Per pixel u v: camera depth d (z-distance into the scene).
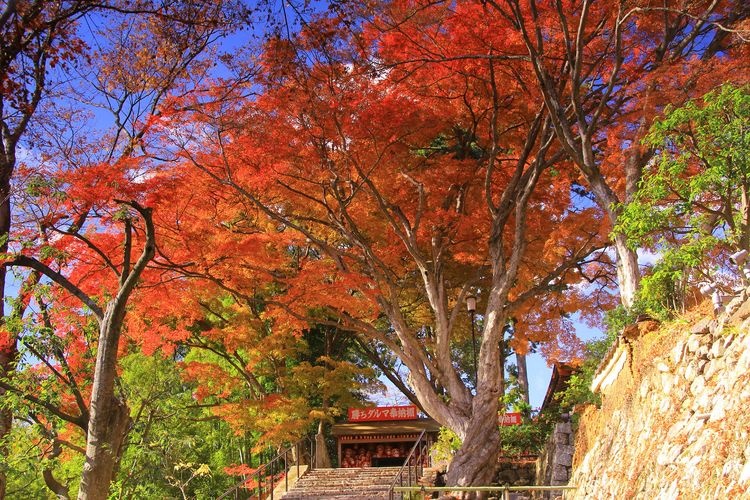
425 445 27.38
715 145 9.95
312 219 19.05
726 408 7.46
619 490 9.86
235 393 29.41
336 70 16.45
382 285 21.55
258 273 19.33
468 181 19.98
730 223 9.87
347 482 20.86
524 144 20.33
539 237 21.92
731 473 6.63
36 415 14.41
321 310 29.83
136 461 18.89
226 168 17.30
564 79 17.72
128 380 21.23
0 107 14.73
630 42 17.22
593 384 13.91
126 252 13.59
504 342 34.25
